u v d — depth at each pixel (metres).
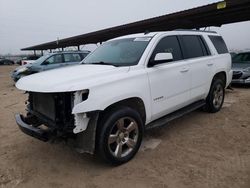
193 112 6.41
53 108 3.65
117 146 3.78
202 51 5.82
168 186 3.27
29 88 3.64
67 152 4.41
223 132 5.03
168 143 4.59
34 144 4.80
